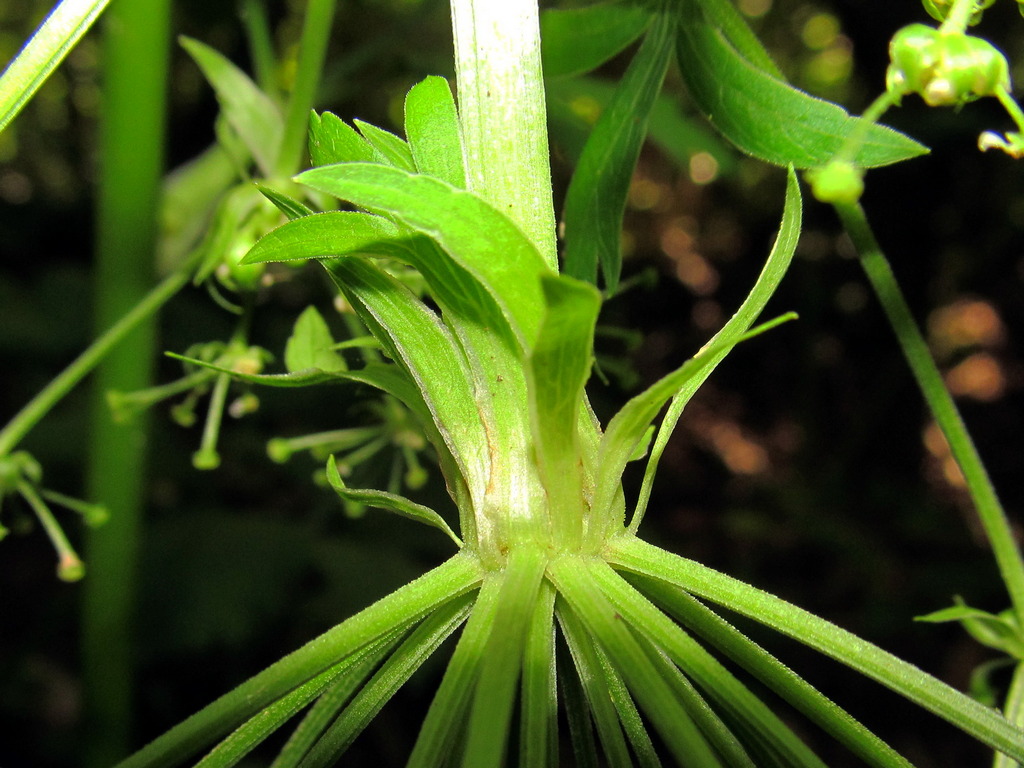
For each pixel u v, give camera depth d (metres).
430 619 0.05
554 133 0.11
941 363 0.45
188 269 0.10
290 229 0.05
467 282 0.05
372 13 0.36
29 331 0.35
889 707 0.31
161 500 0.31
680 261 0.50
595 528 0.05
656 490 0.47
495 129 0.05
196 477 0.31
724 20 0.07
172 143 0.37
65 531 0.30
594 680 0.05
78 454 0.30
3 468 0.09
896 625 0.34
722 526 0.42
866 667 0.05
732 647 0.05
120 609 0.15
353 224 0.05
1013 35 0.30
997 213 0.36
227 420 0.32
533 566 0.05
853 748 0.05
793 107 0.06
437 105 0.05
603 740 0.05
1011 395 0.45
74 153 0.60
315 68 0.08
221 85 0.09
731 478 0.48
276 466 0.31
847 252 0.44
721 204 0.49
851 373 0.47
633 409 0.05
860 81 0.36
